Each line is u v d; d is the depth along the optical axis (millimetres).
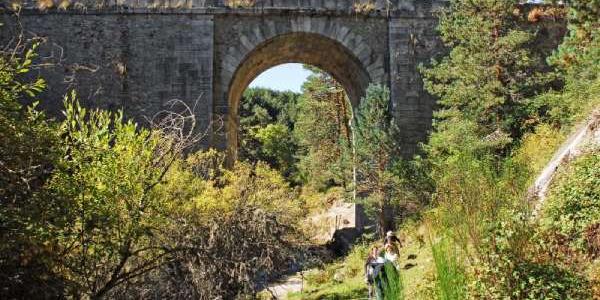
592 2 9531
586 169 9492
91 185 7293
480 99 17453
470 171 9383
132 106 21188
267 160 55219
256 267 10602
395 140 19609
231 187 11781
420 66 19047
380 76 22219
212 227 10086
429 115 21812
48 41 21281
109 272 8516
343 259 20359
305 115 44750
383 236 19516
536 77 18094
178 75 21391
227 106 21641
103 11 21547
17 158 6367
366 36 22359
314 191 36594
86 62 21328
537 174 12867
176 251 8789
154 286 9109
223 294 9969
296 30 22125
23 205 6352
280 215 12188
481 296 7023
